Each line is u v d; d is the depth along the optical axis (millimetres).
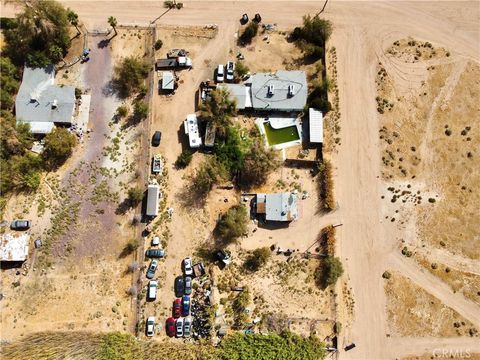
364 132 56094
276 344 50188
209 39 58344
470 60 58219
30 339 50844
